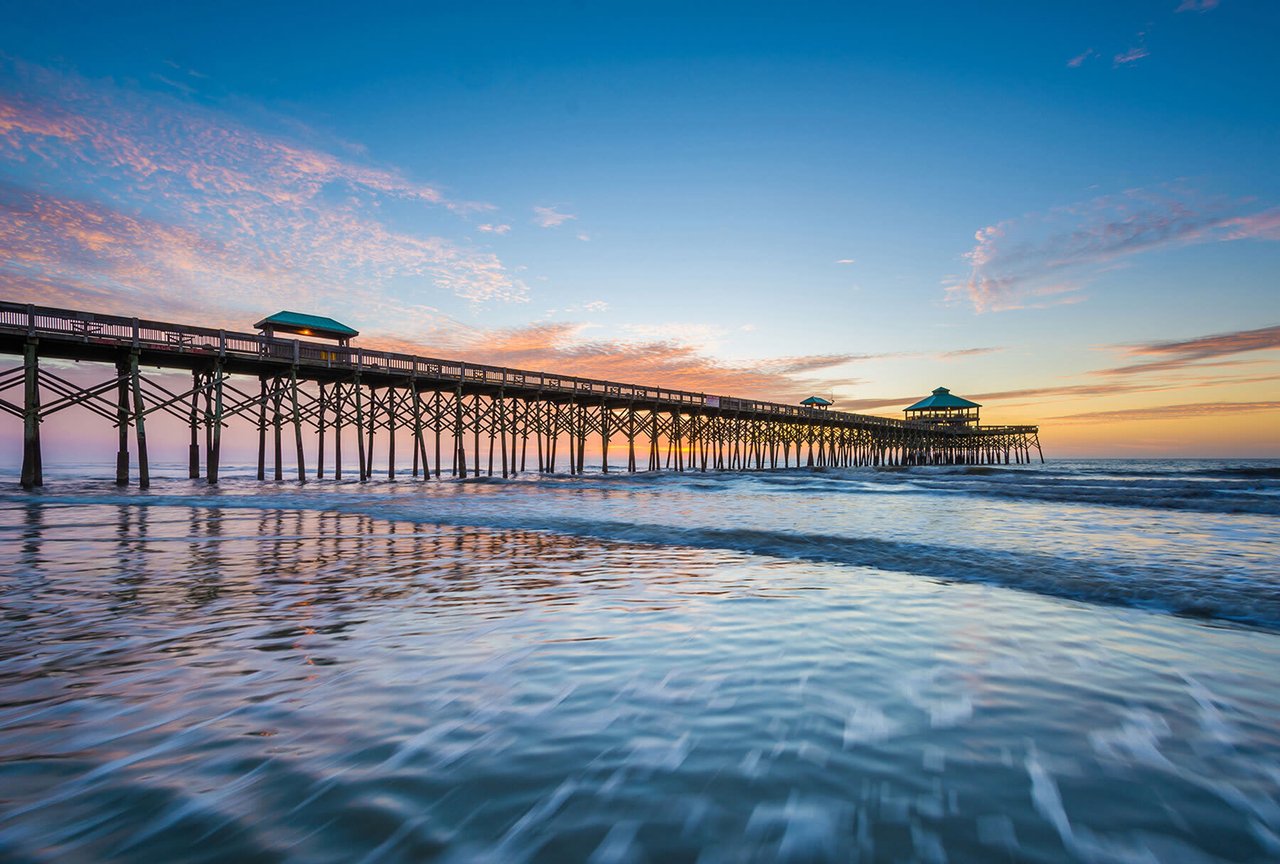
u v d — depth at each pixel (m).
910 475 36.75
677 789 2.03
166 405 23.44
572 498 18.16
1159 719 2.64
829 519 11.92
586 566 6.85
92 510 13.77
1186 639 3.92
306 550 7.95
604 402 38.19
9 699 2.81
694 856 1.66
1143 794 2.01
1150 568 6.36
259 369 26.38
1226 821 1.85
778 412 48.66
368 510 13.78
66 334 20.53
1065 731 2.51
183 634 3.99
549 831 1.77
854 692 2.96
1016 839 1.75
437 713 2.68
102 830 1.75
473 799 1.95
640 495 19.97
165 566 6.67
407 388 30.94
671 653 3.60
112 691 2.92
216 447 24.59
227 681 3.08
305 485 25.41
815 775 2.13
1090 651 3.67
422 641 3.84
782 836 1.76
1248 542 8.34
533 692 2.95
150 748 2.30
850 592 5.44
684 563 7.05
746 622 4.35
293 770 2.13
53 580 5.86
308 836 1.73
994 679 3.16
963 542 8.46
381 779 2.08
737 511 13.77
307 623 4.29
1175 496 16.66
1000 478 30.44
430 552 7.84
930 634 4.04
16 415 20.19
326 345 26.70
